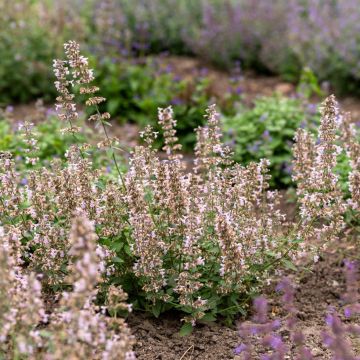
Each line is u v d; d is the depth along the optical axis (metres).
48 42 12.44
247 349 5.05
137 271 5.14
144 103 10.74
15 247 4.73
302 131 6.05
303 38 13.12
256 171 5.59
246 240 5.37
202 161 6.19
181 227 5.25
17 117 11.19
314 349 5.15
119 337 4.10
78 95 11.48
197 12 15.68
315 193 5.48
